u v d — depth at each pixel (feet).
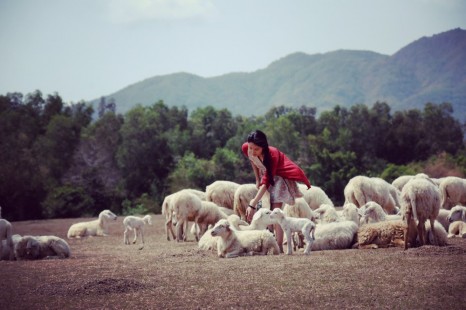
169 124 269.44
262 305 24.09
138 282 29.96
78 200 186.39
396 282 27.27
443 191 67.77
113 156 228.43
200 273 32.32
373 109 284.82
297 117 280.51
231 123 287.48
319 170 215.31
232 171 218.59
